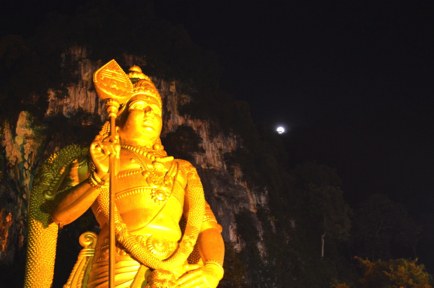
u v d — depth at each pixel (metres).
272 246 38.59
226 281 23.59
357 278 43.41
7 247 28.17
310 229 45.25
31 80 35.69
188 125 41.53
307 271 39.28
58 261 24.94
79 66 38.78
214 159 40.75
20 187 31.02
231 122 45.25
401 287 25.50
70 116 35.94
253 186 41.53
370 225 47.84
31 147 32.75
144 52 42.62
